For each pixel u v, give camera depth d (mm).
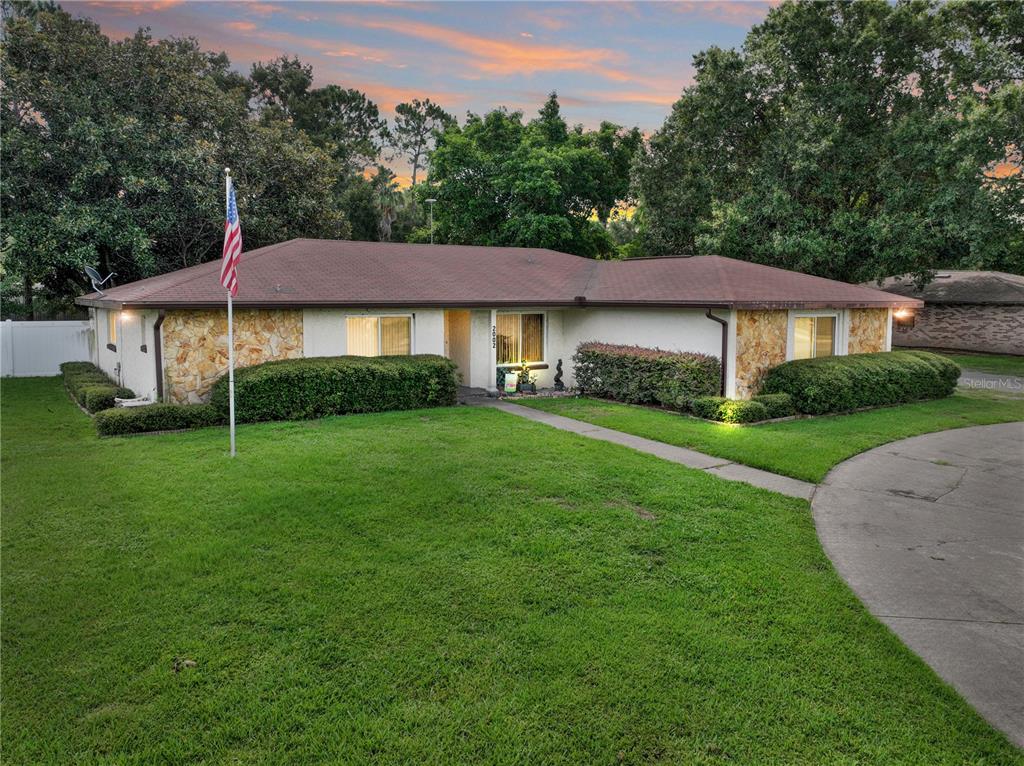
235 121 22375
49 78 18672
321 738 3330
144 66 20094
